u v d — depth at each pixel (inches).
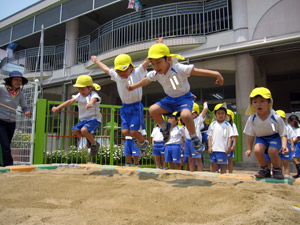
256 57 350.0
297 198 94.5
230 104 445.4
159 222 65.6
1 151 202.1
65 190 104.8
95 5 447.5
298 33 299.4
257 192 101.1
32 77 513.0
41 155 235.5
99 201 88.0
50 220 66.4
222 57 346.6
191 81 475.2
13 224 63.2
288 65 402.6
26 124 245.0
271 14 327.3
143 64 150.6
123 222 65.2
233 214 72.4
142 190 103.7
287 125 194.1
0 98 184.5
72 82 469.7
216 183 126.3
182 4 394.3
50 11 507.5
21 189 106.0
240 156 322.7
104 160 290.5
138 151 240.1
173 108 125.1
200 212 74.9
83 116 163.3
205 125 237.3
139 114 148.9
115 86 528.7
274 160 129.5
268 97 121.6
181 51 377.7
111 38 450.0
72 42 502.9
